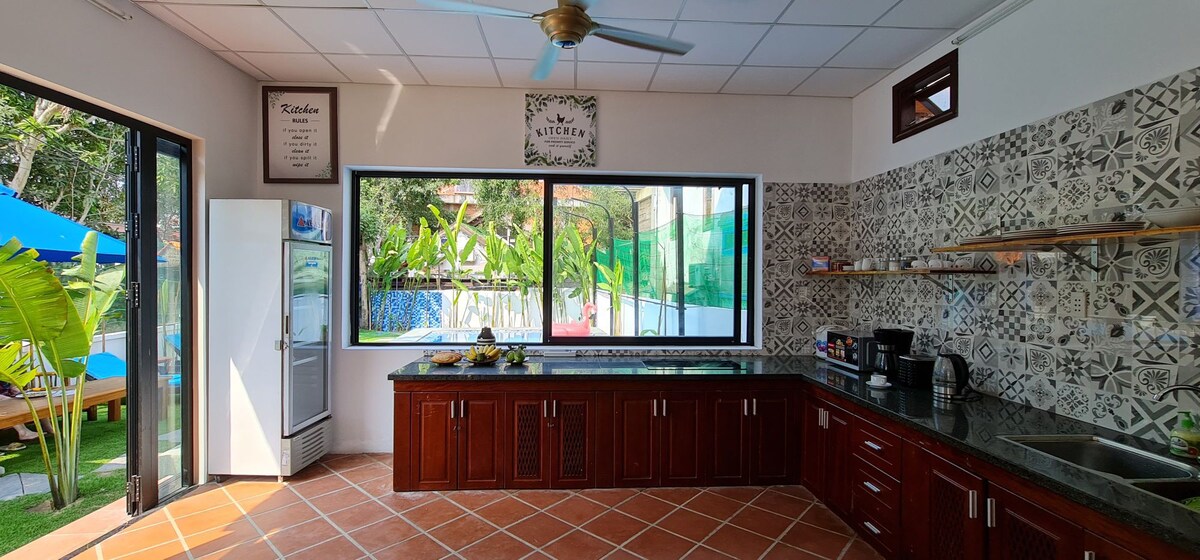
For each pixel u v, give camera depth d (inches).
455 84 143.5
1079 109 84.7
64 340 106.0
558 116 146.4
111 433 154.8
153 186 110.5
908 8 101.0
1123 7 78.0
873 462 98.2
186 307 122.3
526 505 115.0
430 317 155.4
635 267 157.5
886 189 135.6
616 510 112.8
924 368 109.0
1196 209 64.1
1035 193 92.6
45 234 124.4
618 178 155.1
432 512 111.3
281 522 106.0
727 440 126.2
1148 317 74.9
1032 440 77.3
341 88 143.2
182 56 114.5
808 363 140.2
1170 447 69.9
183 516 108.0
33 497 114.7
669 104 148.5
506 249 155.9
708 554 95.5
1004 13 97.7
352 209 150.5
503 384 122.9
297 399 129.6
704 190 159.2
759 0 98.4
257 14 105.3
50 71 86.0
